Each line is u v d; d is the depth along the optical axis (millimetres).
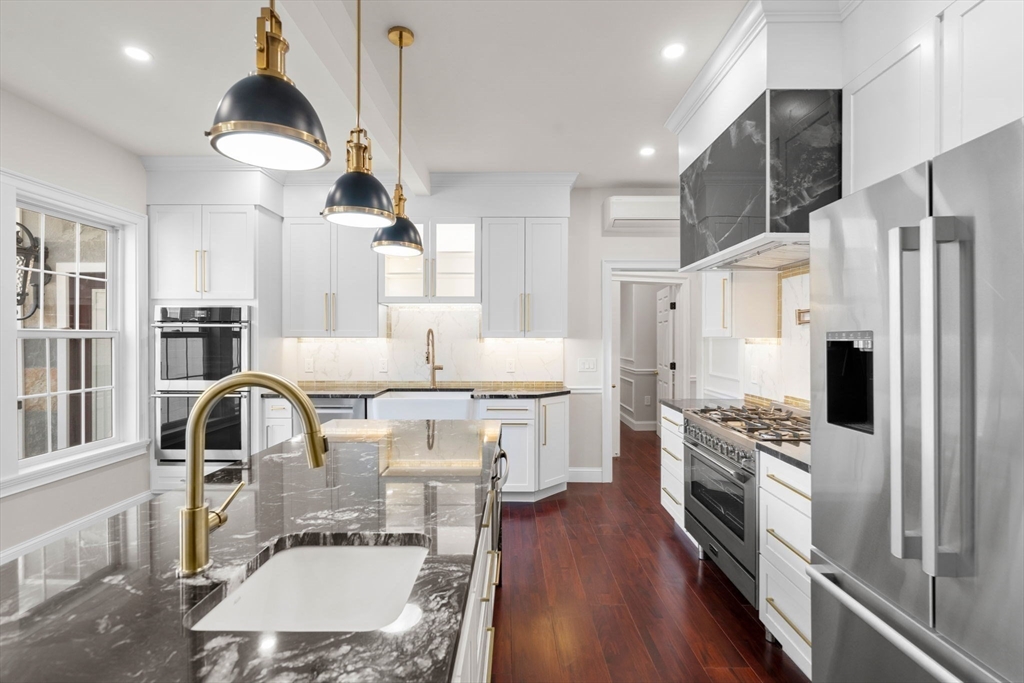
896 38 1785
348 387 4699
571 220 4832
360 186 1905
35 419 3145
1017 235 1016
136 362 3844
